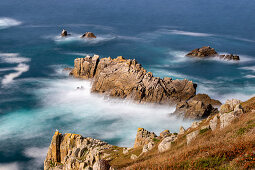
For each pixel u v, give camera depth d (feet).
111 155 159.02
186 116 237.25
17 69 369.71
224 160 75.31
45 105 276.62
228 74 377.91
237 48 498.69
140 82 279.69
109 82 290.35
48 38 518.37
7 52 435.12
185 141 124.47
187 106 244.01
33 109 268.62
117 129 236.43
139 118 252.01
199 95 268.00
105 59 317.63
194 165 76.95
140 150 151.94
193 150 90.89
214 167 73.46
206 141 106.73
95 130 235.40
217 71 387.75
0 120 248.73
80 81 327.06
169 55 451.53
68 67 377.30
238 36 585.22
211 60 428.97
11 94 298.35
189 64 412.16
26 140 221.66
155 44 510.17
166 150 127.95
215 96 306.76
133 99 272.10
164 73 374.22
